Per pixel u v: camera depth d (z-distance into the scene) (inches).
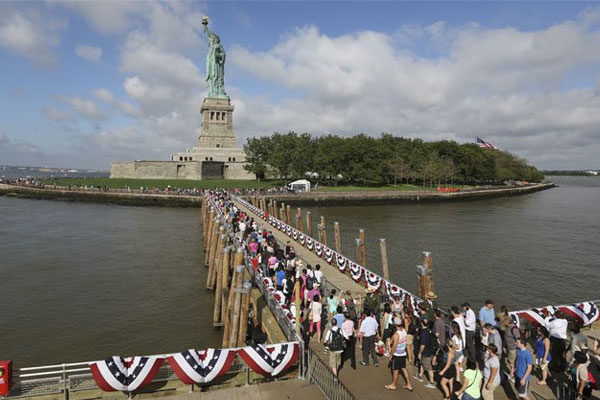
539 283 1608.0
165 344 1042.1
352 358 652.7
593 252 2144.4
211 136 5821.9
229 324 965.8
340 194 4537.4
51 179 5625.0
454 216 3582.7
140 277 1603.1
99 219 3137.3
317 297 741.9
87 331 1109.7
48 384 584.7
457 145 6614.2
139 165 5684.1
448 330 666.2
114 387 563.5
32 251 2026.3
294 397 575.2
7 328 1122.7
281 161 5196.9
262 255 1104.2
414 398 557.9
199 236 2479.1
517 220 3346.5
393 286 921.5
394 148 6058.1
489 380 505.7
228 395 579.8
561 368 636.7
